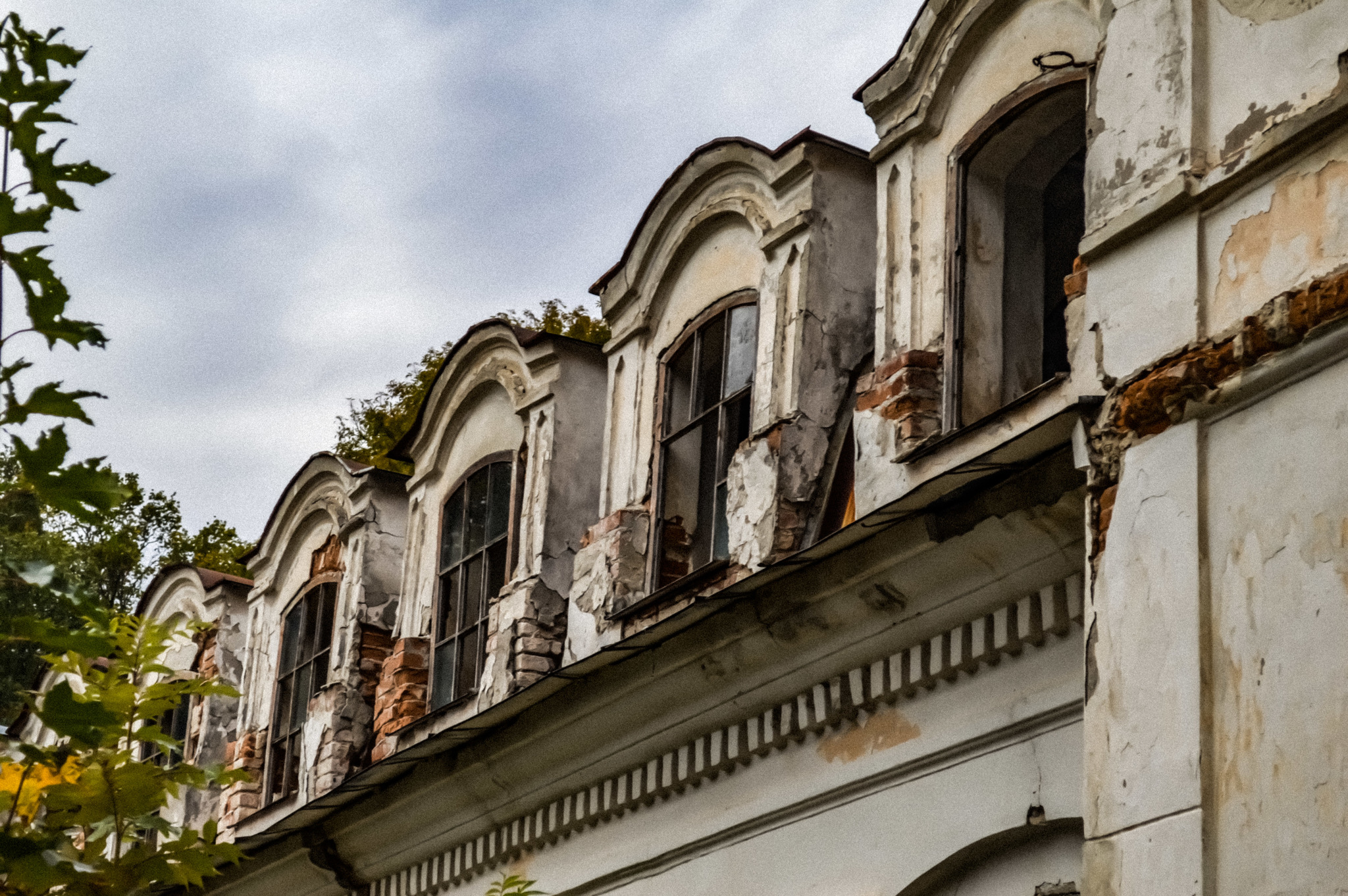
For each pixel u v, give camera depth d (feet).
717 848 29.04
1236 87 19.20
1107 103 20.93
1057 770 22.27
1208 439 18.25
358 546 46.75
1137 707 18.06
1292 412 17.25
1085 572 19.48
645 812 31.19
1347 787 15.52
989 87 27.99
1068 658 22.40
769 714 27.89
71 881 11.83
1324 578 16.35
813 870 26.50
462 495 42.24
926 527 23.09
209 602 56.24
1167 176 19.57
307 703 47.96
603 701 30.66
